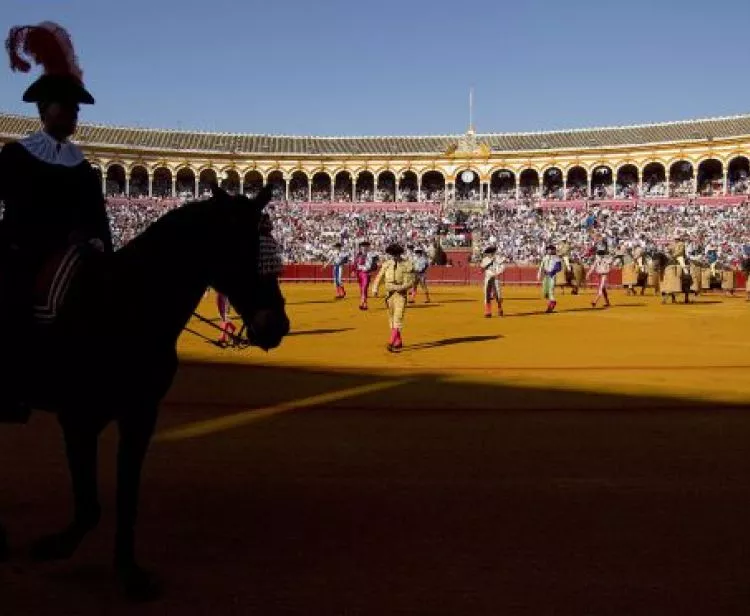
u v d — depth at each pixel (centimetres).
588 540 468
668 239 5638
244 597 383
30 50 421
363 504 536
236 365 1216
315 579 405
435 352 1393
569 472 620
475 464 643
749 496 559
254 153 7850
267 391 984
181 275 404
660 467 636
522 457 666
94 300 393
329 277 5128
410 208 7444
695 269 3362
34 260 405
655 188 7206
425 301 2973
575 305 2766
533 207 7044
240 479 595
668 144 6956
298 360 1279
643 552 448
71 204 417
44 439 725
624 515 516
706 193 6769
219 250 405
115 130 7712
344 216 7075
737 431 766
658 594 390
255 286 404
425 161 7788
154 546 452
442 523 497
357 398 938
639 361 1277
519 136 8100
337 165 7906
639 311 2461
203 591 390
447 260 5666
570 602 379
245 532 477
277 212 7150
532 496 556
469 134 7719
